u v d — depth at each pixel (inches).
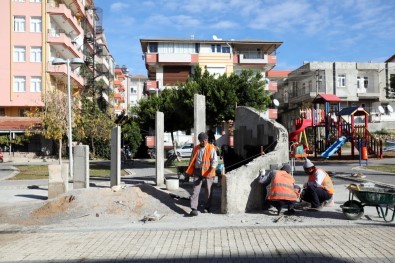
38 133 1577.3
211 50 2340.1
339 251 270.2
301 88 2511.1
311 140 1480.1
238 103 1205.7
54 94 1487.5
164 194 462.0
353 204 370.0
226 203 402.3
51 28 1875.0
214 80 1226.6
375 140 1262.3
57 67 1796.3
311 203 410.6
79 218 397.1
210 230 339.3
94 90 2288.4
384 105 2346.2
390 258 253.8
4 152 1708.9
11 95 1760.6
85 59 2347.4
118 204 421.1
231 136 891.4
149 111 1868.8
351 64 2299.5
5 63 1766.7
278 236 314.5
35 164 1453.0
